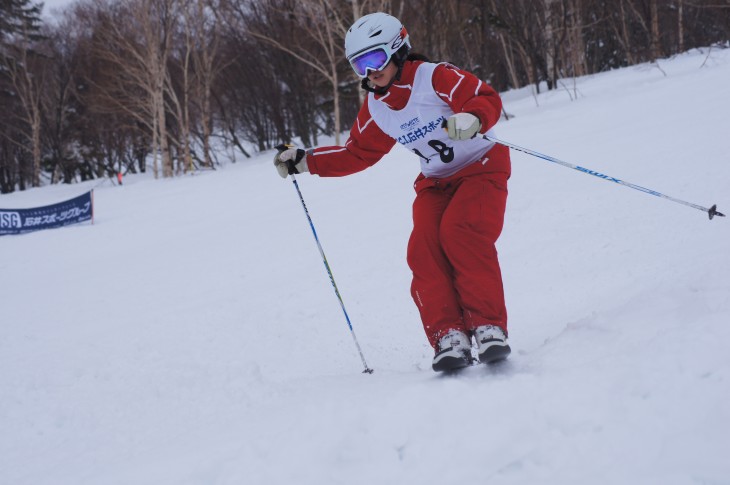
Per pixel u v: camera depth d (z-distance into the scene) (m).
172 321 6.20
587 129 12.30
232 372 4.45
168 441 3.05
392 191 11.31
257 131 31.98
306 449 2.10
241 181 17.44
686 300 2.77
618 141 10.27
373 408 2.22
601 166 8.90
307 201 12.15
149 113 27.55
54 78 34.03
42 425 3.96
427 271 2.84
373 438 2.10
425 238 2.87
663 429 1.92
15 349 5.88
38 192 25.41
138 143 33.34
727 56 19.33
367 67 2.78
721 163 7.38
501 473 1.91
